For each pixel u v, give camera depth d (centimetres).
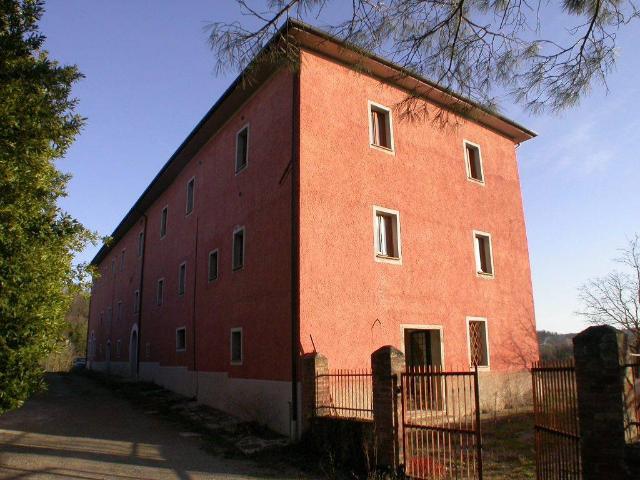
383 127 1523
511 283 1761
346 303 1284
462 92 606
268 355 1309
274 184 1387
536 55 563
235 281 1556
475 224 1697
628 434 561
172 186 2370
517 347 1705
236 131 1677
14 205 719
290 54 581
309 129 1322
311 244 1256
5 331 686
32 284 714
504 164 1894
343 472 898
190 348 1902
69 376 3291
